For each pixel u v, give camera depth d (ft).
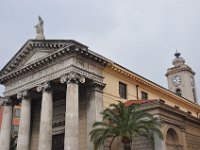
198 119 108.88
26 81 107.24
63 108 109.50
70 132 82.99
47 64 99.66
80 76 91.50
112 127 81.35
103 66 102.22
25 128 101.50
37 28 111.65
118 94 106.93
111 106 91.45
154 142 85.40
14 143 130.21
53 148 105.91
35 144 114.32
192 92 208.95
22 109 104.22
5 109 114.73
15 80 113.50
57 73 94.84
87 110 95.66
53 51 99.25
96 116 92.79
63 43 95.30
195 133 106.42
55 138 107.24
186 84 207.00
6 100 114.62
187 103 163.22
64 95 110.52
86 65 95.86
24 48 109.70
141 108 91.50
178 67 215.31
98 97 96.22
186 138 99.35
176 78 212.64
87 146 91.35
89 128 92.58
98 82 97.50
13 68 115.44
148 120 82.99
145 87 126.21
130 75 114.42
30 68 104.27
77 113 86.53
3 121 112.88
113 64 105.19
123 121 81.05
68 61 92.79
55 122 109.29
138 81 120.26
